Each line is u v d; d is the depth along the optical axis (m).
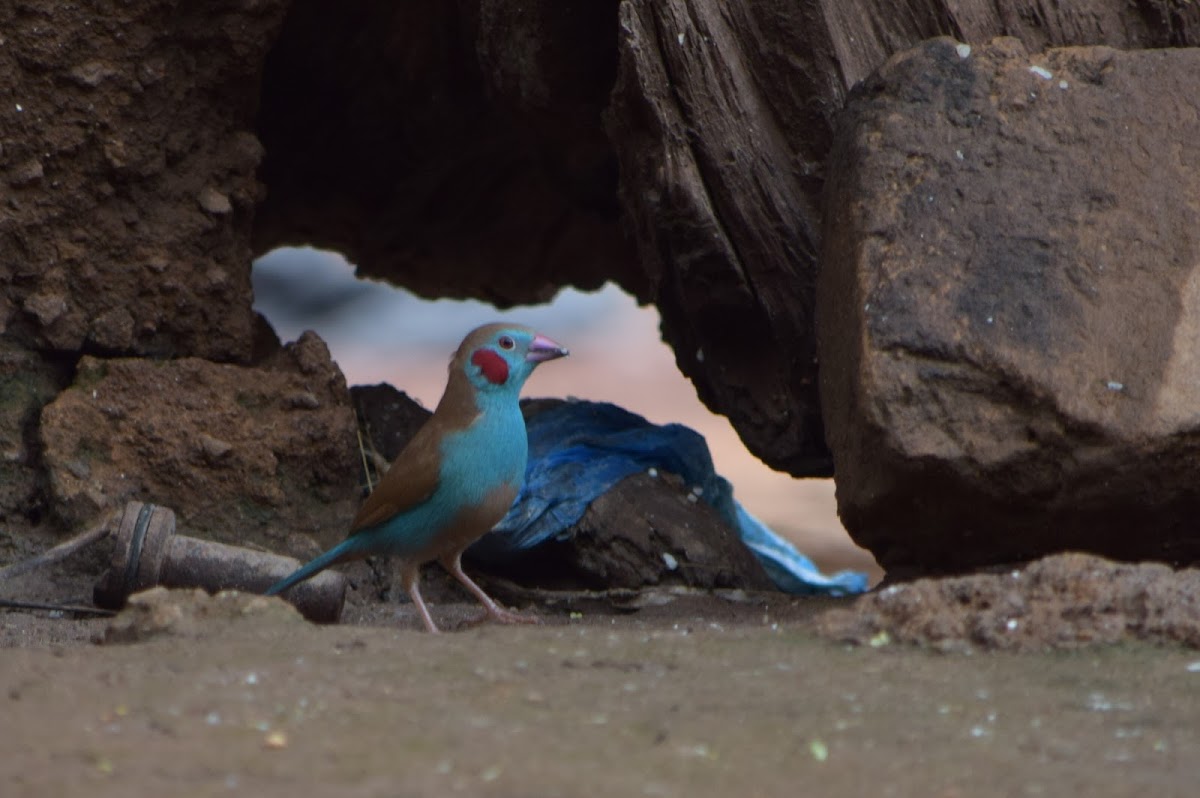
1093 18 12.70
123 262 13.34
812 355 12.80
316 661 7.34
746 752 5.82
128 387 13.09
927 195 10.88
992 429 10.12
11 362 12.99
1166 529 10.16
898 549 11.02
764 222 12.57
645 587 13.23
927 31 12.66
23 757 5.56
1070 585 8.04
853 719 6.38
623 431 14.60
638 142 12.74
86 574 12.38
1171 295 10.28
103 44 12.90
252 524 13.20
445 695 6.67
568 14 13.60
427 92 16.19
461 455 10.59
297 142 16.77
